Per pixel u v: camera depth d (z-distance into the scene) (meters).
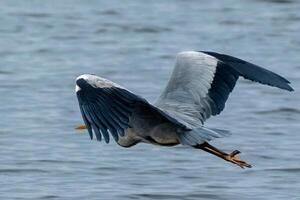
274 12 29.23
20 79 20.80
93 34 26.08
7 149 15.07
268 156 14.77
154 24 27.38
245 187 13.11
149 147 15.18
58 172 13.76
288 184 13.27
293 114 17.84
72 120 17.14
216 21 28.03
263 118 17.55
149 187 12.98
